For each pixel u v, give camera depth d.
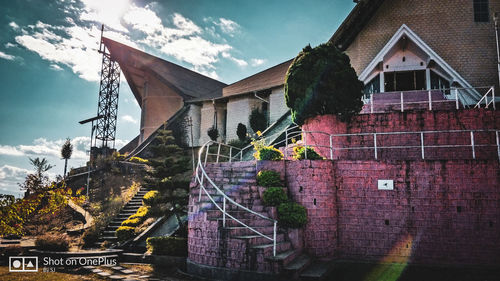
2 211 13.15
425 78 20.72
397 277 10.28
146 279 11.02
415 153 14.77
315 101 15.70
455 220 11.38
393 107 19.16
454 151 14.39
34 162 18.22
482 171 11.38
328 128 15.66
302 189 12.07
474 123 14.45
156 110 44.50
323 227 11.83
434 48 22.05
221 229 10.81
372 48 23.25
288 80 16.44
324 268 10.64
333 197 12.27
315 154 13.14
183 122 37.66
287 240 11.44
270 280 9.74
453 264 11.21
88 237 16.48
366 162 12.32
